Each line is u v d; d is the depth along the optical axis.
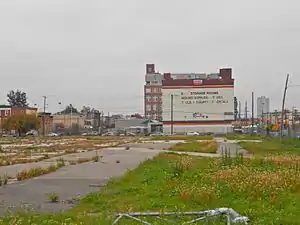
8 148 49.09
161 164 26.16
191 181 17.67
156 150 44.41
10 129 100.56
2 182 18.61
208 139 69.38
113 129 134.25
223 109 101.31
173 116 102.75
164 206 12.14
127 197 14.19
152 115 142.62
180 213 9.85
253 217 10.30
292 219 10.10
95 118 151.25
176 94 102.62
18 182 19.12
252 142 55.22
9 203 13.66
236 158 25.61
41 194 15.54
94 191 16.03
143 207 12.08
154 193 14.77
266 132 75.88
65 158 33.94
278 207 11.68
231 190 14.27
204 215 9.82
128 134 108.75
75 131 124.69
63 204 13.41
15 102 156.75
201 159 29.80
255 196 13.21
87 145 55.69
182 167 22.53
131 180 18.80
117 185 17.25
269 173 17.77
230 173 17.66
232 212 9.73
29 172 21.70
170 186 16.14
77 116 136.25
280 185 14.55
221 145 51.53
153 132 117.94
